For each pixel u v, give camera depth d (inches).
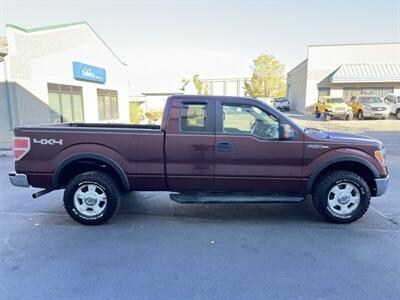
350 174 170.1
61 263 131.2
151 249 144.0
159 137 170.1
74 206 174.1
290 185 171.9
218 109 170.7
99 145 171.3
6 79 510.0
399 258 134.6
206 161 170.6
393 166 328.5
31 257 136.6
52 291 111.1
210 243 150.3
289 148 167.9
